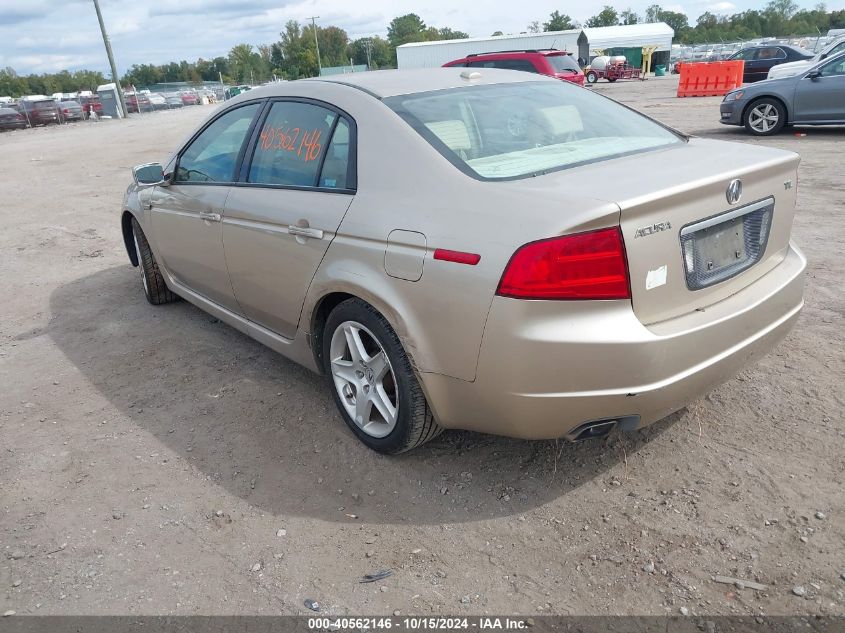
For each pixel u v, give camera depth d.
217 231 3.86
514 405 2.46
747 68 24.70
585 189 2.39
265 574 2.51
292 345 3.58
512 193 2.45
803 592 2.24
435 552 2.56
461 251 2.44
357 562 2.54
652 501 2.73
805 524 2.53
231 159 3.86
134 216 5.10
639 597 2.29
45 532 2.81
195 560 2.60
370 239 2.80
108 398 3.96
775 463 2.88
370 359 3.05
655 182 2.43
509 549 2.55
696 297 2.56
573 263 2.25
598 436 2.55
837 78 11.17
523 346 2.34
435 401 2.73
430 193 2.67
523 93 3.42
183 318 5.18
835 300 4.46
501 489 2.88
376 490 2.94
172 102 52.28
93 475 3.20
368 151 2.97
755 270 2.85
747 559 2.40
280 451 3.28
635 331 2.33
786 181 2.93
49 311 5.57
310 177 3.26
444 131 2.90
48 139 25.77
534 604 2.29
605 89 32.12
